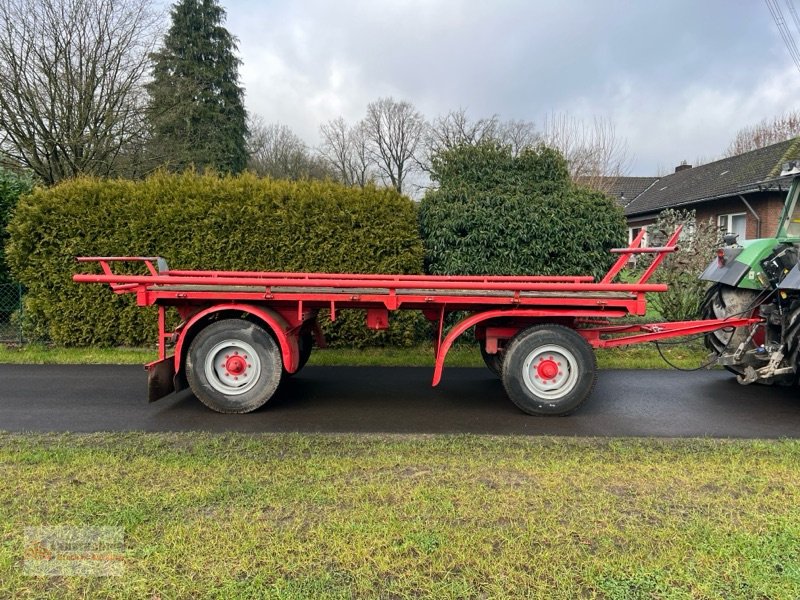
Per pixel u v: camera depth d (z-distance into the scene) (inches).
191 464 145.9
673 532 111.6
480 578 96.0
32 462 147.7
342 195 322.7
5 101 541.0
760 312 229.3
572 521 115.9
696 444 166.4
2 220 367.6
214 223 320.5
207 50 1212.5
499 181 346.6
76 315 327.6
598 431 182.5
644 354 314.3
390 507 121.5
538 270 331.6
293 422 191.8
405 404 217.0
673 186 1074.7
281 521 115.0
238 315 214.5
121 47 597.9
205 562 100.0
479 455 155.4
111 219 322.0
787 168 237.6
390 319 327.3
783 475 141.4
